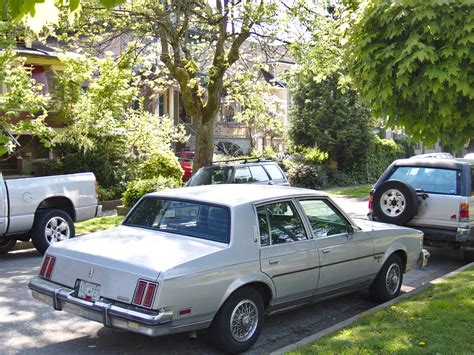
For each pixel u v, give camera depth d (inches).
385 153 1338.6
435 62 211.2
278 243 237.6
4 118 609.6
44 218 410.9
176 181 756.0
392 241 299.4
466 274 335.3
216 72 669.3
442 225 384.2
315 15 646.5
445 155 799.7
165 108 1282.0
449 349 206.4
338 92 1196.5
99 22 686.5
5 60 556.7
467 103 217.6
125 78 816.9
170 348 229.0
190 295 198.5
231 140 1435.8
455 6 206.1
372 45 225.1
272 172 623.5
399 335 223.6
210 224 229.5
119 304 197.5
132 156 826.2
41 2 132.2
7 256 430.9
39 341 237.3
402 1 206.5
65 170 770.2
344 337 223.5
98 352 224.5
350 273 271.4
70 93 790.5
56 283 220.4
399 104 226.8
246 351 227.8
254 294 224.5
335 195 960.9
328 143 1187.3
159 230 241.6
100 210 457.4
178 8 635.5
